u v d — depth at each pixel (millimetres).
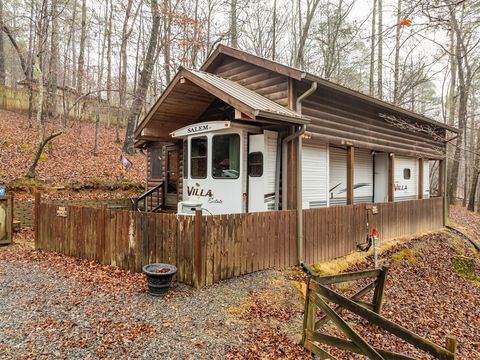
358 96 8562
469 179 33875
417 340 3627
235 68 8891
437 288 8156
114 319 4137
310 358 4105
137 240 5863
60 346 3486
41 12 12875
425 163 14742
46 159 14180
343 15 19406
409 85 19625
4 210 7750
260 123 7488
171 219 5457
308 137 7555
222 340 3961
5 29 16625
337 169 10305
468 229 15359
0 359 3189
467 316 7062
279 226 6570
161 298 4805
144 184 14094
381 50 16969
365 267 7895
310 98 7832
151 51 17969
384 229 10016
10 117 20109
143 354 3492
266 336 4273
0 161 12500
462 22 6492
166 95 8117
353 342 3936
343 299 4145
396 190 12312
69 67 27953
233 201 7453
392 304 6770
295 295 5551
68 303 4531
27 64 22016
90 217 6590
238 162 7398
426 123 13297
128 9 19484
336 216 8016
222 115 8844
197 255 5145
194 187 8297
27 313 4184
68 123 21062
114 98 33062
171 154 11484
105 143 19625
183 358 3520
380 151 11352
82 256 6750
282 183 7484
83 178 13102
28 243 8055
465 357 5480
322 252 7547
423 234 12016
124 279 5527
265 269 6242
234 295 5098
